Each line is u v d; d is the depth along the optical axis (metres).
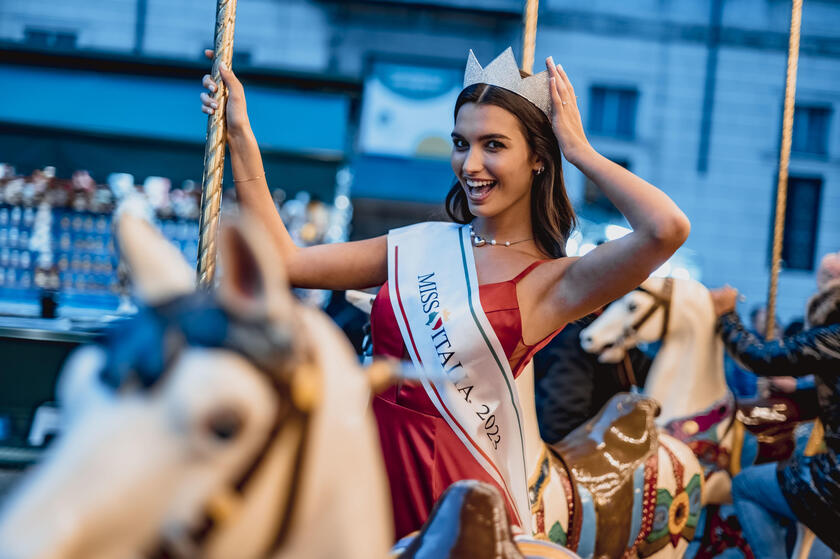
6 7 12.20
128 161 6.91
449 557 1.15
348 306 3.47
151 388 0.68
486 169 1.83
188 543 0.69
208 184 1.97
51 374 5.33
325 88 7.41
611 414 2.31
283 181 6.97
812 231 12.94
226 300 0.73
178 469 0.67
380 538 0.82
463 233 1.90
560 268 1.78
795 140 13.00
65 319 5.90
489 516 1.20
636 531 2.17
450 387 1.76
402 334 1.82
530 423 1.98
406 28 12.54
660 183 12.82
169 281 0.79
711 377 3.06
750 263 12.77
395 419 1.77
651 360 3.47
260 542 0.73
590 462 2.15
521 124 1.83
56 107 7.41
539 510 1.94
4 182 6.73
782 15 12.89
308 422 0.74
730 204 12.81
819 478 2.53
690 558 3.04
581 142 1.76
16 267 6.66
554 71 1.83
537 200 1.90
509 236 1.90
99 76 7.57
